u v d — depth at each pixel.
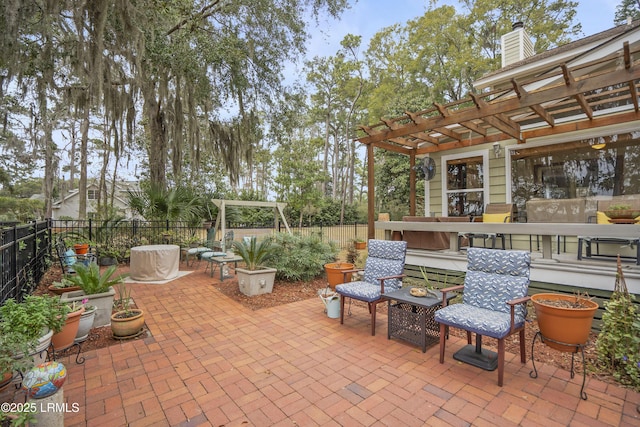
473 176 7.20
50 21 6.29
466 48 17.94
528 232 4.27
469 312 2.90
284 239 6.49
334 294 4.54
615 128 5.34
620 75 3.16
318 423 2.14
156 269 6.42
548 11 16.09
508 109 3.91
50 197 16.14
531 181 6.38
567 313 2.44
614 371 2.71
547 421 2.14
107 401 2.40
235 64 8.28
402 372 2.81
